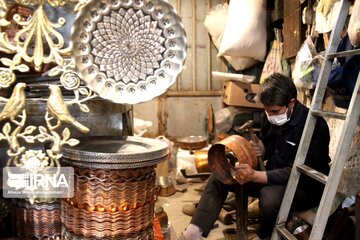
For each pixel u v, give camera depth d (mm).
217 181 2137
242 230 2189
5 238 998
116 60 792
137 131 3271
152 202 922
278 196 1943
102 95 788
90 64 776
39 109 914
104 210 833
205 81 5059
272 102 1937
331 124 2354
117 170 822
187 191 3650
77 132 1090
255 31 3801
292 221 1894
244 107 4172
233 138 2064
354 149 1927
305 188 1966
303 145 1831
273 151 2242
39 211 964
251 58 4125
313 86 2443
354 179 1918
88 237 847
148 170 885
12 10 894
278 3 3672
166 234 1753
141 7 775
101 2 747
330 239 1625
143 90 815
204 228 2072
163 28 799
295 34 3061
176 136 5027
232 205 2836
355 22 1531
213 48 5012
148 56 808
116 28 777
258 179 1974
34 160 823
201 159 3428
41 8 785
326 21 2260
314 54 2396
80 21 749
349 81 1700
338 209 1887
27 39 780
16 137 802
